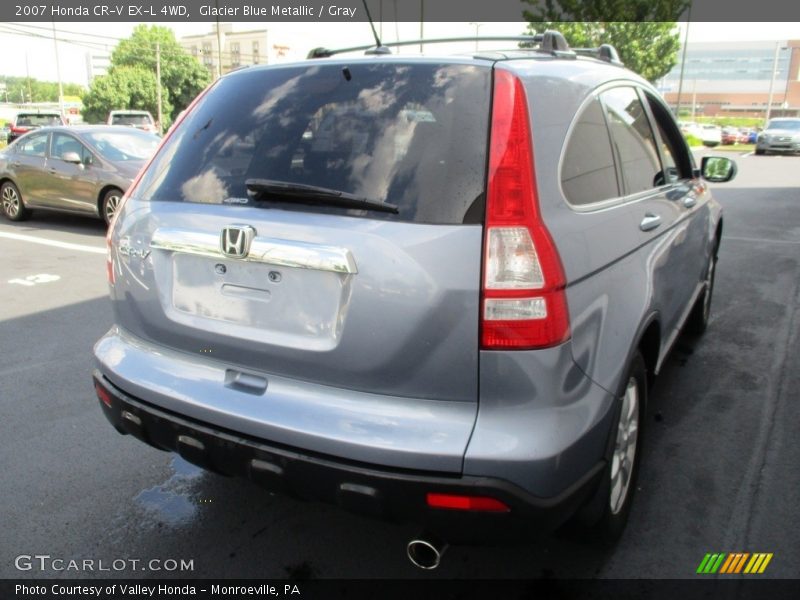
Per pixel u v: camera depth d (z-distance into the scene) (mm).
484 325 1965
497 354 1969
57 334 5457
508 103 2113
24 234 9883
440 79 2264
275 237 2195
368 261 2041
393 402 2082
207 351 2428
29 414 4000
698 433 3715
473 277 1965
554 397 2039
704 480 3254
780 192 14938
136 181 2746
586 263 2193
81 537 2887
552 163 2166
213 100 2729
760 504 3062
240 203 2346
